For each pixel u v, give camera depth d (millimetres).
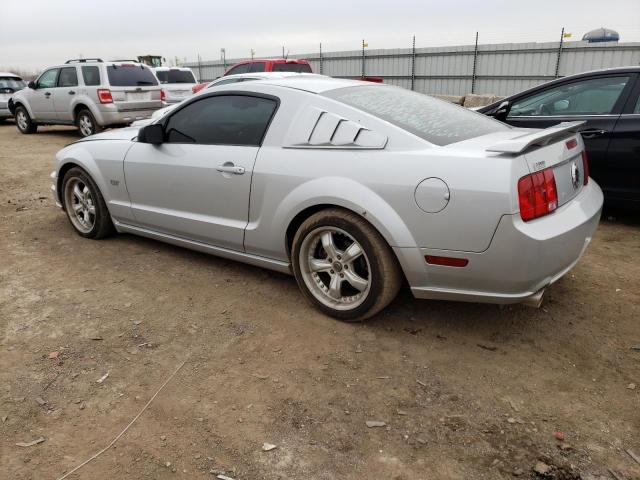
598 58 18422
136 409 2471
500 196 2533
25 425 2367
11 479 2064
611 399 2516
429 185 2701
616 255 4383
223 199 3605
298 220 3312
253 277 3947
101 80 11148
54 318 3326
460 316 3318
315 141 3158
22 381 2680
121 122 11414
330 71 24875
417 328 3182
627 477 2053
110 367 2801
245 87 3578
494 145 2627
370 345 3000
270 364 2824
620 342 3012
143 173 4098
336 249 3162
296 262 3336
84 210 4812
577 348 2955
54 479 2066
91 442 2266
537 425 2344
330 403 2504
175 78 16062
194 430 2332
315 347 2984
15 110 13523
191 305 3506
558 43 18906
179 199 3906
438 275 2818
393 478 2061
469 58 20875
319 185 3055
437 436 2285
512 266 2607
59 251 4551
